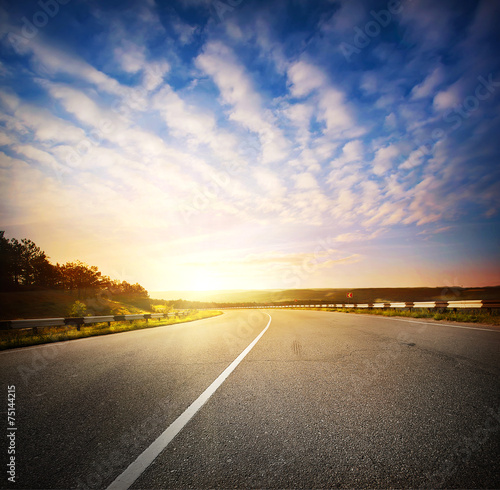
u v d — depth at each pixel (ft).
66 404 7.91
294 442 5.66
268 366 12.52
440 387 8.87
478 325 26.55
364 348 16.14
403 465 4.77
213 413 7.22
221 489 4.21
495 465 4.73
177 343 20.88
